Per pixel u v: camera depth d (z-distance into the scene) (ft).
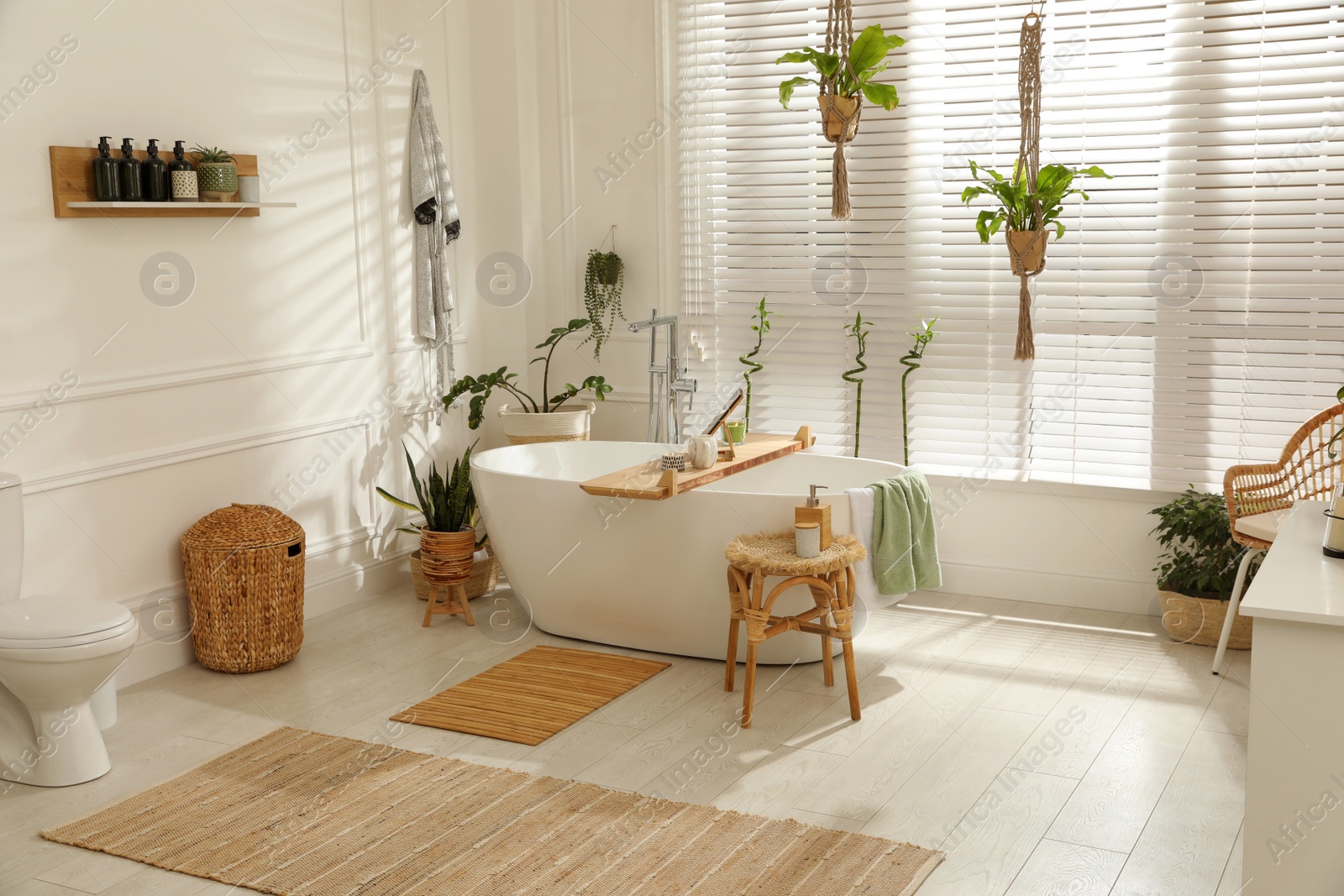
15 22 10.06
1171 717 10.58
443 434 15.78
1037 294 13.82
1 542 9.64
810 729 10.39
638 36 15.37
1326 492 11.71
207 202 11.73
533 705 11.00
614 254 15.92
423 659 12.31
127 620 9.58
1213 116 12.80
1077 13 13.24
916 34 14.01
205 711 10.92
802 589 11.32
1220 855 8.13
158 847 8.39
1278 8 12.38
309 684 11.62
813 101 14.62
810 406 15.21
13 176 10.14
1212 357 13.06
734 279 15.42
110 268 11.05
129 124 11.14
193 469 12.07
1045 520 14.03
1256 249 12.77
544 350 16.55
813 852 8.18
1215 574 12.35
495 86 15.69
